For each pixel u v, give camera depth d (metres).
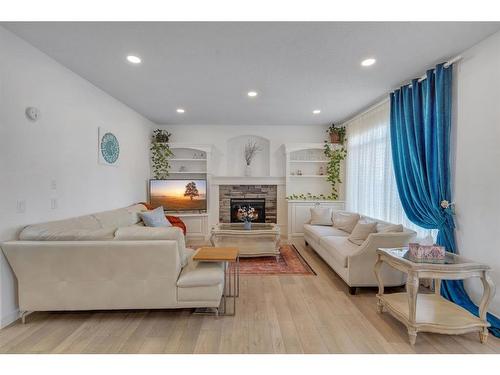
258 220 6.50
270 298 3.10
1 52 2.40
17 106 2.57
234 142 6.62
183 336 2.31
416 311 2.42
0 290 2.42
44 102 2.90
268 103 4.69
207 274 2.61
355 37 2.54
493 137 2.52
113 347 2.16
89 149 3.73
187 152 6.46
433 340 2.27
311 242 4.99
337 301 3.04
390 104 4.05
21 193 2.62
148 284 2.55
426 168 3.30
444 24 2.34
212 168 6.47
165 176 6.27
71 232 2.58
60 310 2.55
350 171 5.77
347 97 4.34
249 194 6.50
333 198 6.31
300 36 2.52
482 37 2.55
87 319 2.59
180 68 3.25
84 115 3.61
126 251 2.44
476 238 2.71
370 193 4.87
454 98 2.98
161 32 2.46
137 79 3.61
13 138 2.53
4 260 2.46
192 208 5.95
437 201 3.12
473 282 2.76
